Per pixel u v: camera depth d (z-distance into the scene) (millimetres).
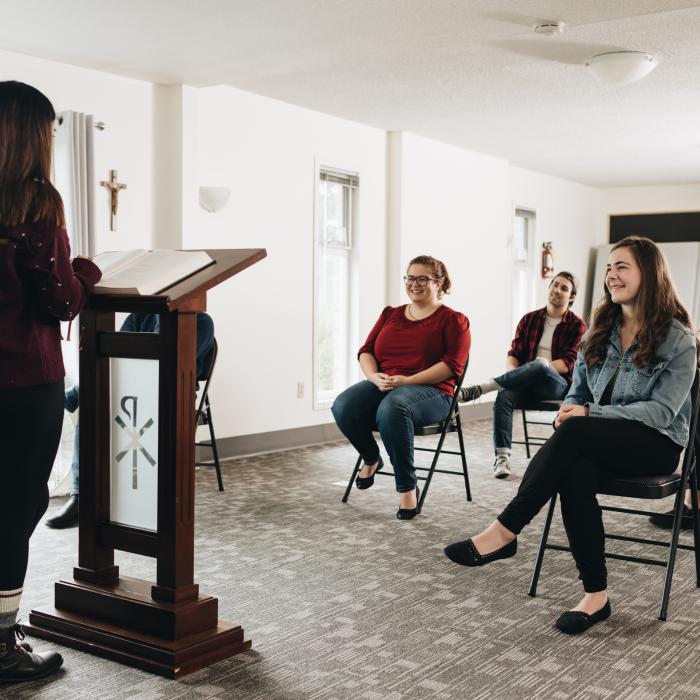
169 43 4391
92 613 2426
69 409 4086
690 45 4824
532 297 9680
